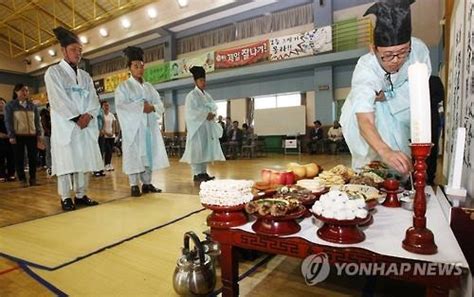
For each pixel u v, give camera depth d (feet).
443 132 10.73
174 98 36.52
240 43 32.04
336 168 4.46
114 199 9.98
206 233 4.52
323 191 3.37
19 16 39.32
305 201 2.99
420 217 2.13
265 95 31.55
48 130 17.03
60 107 8.45
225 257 2.90
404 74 4.15
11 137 13.73
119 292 3.83
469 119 4.45
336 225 2.36
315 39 25.86
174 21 32.73
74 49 8.84
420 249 2.05
